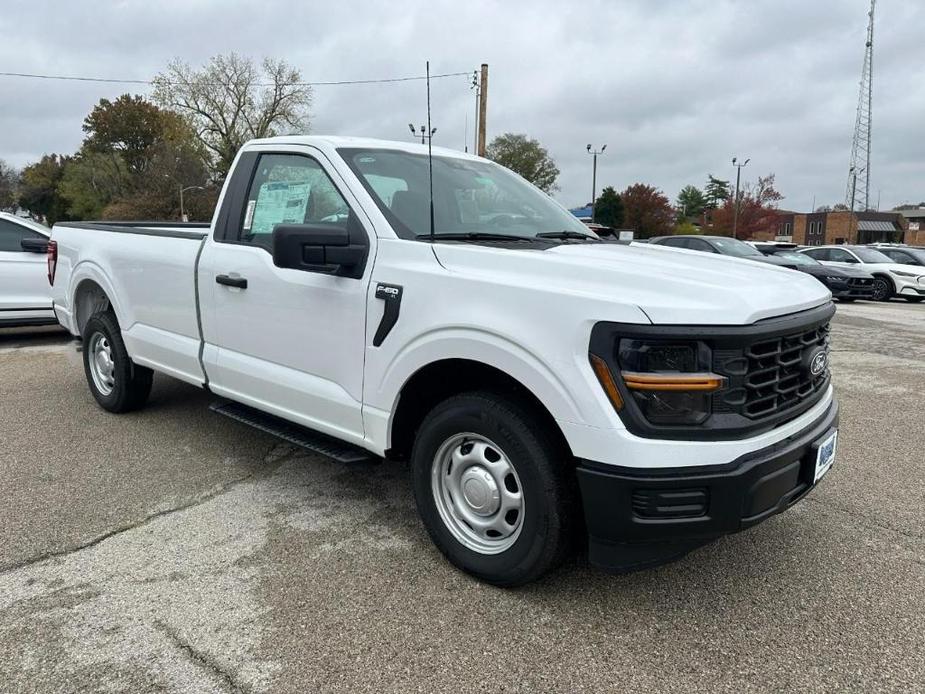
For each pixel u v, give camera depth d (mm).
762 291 2682
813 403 2992
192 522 3564
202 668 2434
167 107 52000
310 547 3311
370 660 2490
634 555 2578
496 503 2887
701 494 2459
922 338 10742
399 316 3049
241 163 4094
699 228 76438
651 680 2410
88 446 4684
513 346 2652
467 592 2934
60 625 2666
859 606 2889
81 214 77125
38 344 8656
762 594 2973
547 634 2656
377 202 3309
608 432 2443
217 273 4000
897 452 4918
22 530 3447
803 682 2408
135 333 4812
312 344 3502
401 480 4184
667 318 2408
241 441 4824
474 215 3646
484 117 22016
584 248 3301
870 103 55156
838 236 79562
